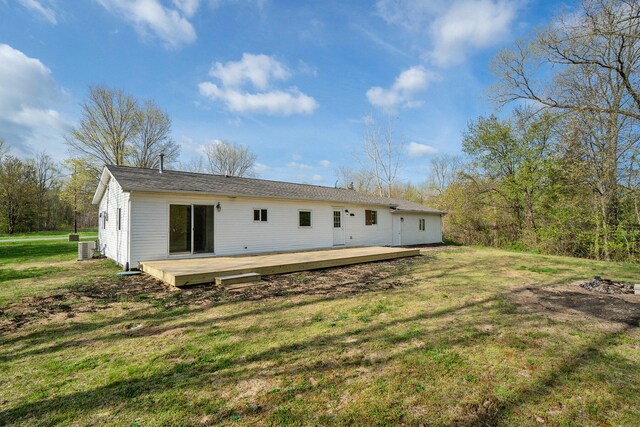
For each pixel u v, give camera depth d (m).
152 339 3.79
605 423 2.22
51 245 17.70
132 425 2.18
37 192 33.66
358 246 15.48
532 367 3.07
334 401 2.47
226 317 4.64
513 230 18.31
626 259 12.35
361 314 4.78
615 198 13.09
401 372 2.94
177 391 2.62
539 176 16.09
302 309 5.05
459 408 2.39
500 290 6.52
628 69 10.84
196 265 8.16
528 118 13.70
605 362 3.19
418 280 7.59
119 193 10.12
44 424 2.20
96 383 2.76
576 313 4.89
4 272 8.65
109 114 26.31
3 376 2.88
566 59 10.55
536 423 2.21
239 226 11.08
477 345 3.60
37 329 4.15
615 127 12.55
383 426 2.17
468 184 20.11
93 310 5.01
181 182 10.51
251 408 2.38
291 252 11.93
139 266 8.76
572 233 14.37
